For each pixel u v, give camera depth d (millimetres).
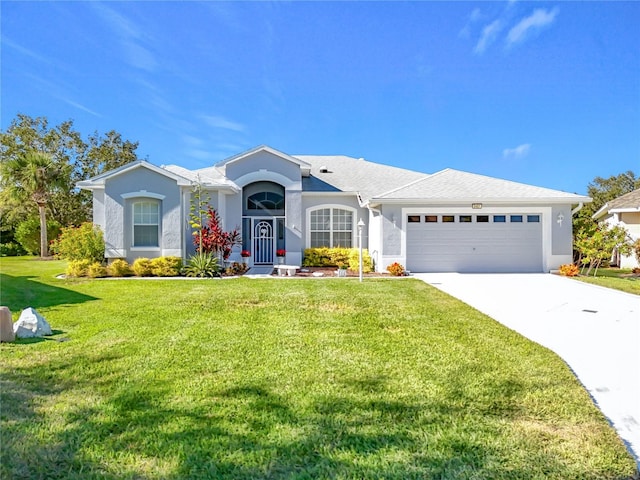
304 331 7629
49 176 28734
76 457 3379
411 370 5535
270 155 21469
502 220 19031
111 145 38750
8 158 33969
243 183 21281
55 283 14859
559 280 16203
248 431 3822
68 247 17516
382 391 4812
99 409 4281
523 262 19047
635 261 21578
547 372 5520
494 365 5773
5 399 4500
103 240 18188
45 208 32500
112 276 17344
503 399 4641
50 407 4316
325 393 4730
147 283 14938
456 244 19016
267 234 21781
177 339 6996
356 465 3301
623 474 3244
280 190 21828
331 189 22672
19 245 34156
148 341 6859
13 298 11242
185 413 4184
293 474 3178
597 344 7227
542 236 19000
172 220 18125
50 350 6324
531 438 3764
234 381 5082
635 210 22078
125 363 5730
